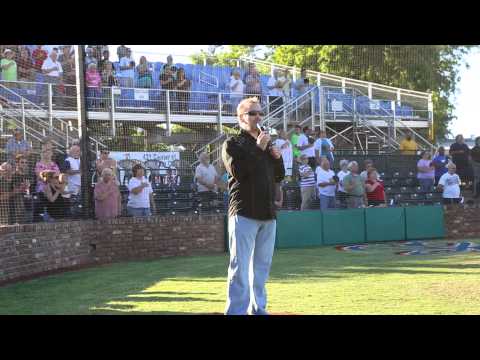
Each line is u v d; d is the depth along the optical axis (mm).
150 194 14922
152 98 18719
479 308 6605
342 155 20219
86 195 13383
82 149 13430
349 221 16844
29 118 14055
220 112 19969
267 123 20781
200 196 15758
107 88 17266
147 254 14070
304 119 22281
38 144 12469
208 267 11570
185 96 19594
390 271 10109
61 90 15641
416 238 17828
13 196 10820
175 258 13852
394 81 30344
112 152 15453
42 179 11867
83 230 12742
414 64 30453
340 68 30234
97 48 17219
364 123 24297
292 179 18000
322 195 16969
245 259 5859
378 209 17281
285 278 9500
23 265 10469
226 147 5828
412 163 21281
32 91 14711
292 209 17297
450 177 19109
